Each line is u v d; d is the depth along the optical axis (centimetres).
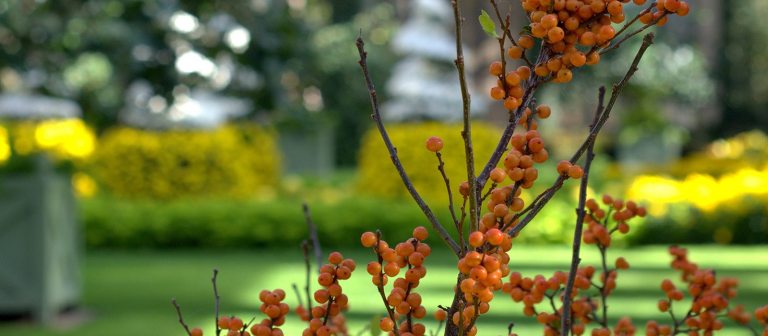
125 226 982
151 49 541
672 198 1000
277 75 547
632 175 1431
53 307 554
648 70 1808
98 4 580
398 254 118
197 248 980
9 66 626
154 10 543
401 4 2319
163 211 992
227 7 537
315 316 125
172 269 809
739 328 493
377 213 970
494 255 112
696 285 154
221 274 770
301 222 981
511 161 115
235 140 1123
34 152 552
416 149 1045
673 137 1873
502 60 117
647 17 116
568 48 117
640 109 1864
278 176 1248
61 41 614
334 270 122
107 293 667
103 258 898
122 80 592
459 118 1353
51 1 591
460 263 108
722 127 2248
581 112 2073
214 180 1088
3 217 545
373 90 125
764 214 986
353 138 2231
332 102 2106
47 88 688
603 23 117
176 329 525
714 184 1046
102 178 1055
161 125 1086
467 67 1897
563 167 118
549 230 961
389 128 1091
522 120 125
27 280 551
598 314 537
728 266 807
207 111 1128
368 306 574
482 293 107
